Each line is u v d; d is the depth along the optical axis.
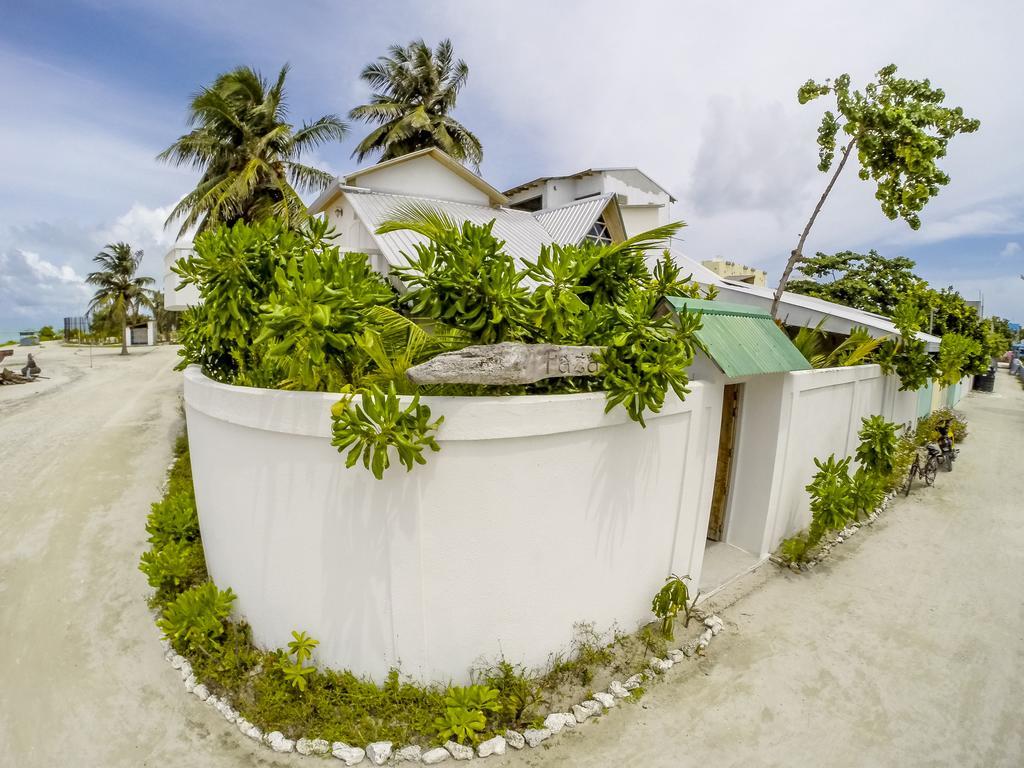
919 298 20.23
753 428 6.62
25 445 11.41
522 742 3.80
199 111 14.66
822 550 7.04
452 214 12.61
